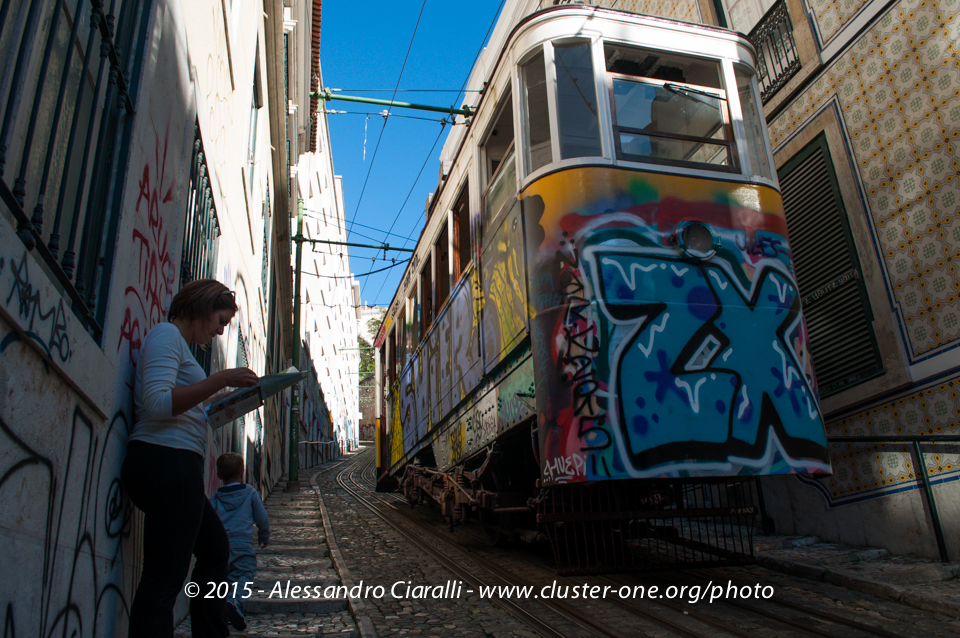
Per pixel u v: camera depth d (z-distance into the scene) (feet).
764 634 11.52
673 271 14.49
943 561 15.88
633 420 13.24
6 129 5.52
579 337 13.62
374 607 14.25
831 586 15.17
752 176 16.06
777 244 15.62
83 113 8.09
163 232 11.03
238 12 22.27
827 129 20.63
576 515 14.17
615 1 31.42
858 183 19.49
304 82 46.42
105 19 8.02
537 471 18.97
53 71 7.00
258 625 12.77
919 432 17.29
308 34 42.55
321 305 104.37
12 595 5.32
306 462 82.53
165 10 10.96
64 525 6.49
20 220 5.66
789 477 21.39
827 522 19.80
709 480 15.03
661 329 13.96
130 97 9.14
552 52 16.10
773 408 14.16
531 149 16.05
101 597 7.80
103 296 7.93
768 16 22.86
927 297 17.28
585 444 13.01
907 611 12.94
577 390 13.33
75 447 6.76
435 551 21.49
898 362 17.89
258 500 13.85
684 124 16.35
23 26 5.77
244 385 8.39
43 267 6.25
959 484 16.10
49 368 6.03
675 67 16.83
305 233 82.17
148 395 7.70
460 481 21.74
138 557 9.74
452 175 23.79
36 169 6.65
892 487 17.84
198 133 14.48
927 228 17.35
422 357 27.86
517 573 17.63
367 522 30.48
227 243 20.54
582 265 14.11
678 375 13.75
